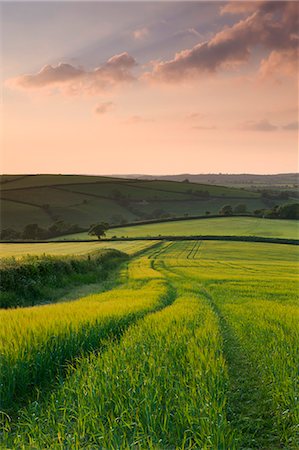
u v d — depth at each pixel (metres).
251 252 91.81
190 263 68.81
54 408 7.66
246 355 11.73
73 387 8.52
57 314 14.67
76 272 37.44
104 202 175.88
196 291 30.75
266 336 13.09
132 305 19.38
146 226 139.62
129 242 109.12
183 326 13.78
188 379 8.62
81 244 104.25
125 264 61.75
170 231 127.94
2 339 10.78
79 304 19.58
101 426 6.79
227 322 17.02
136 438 6.59
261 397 8.76
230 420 7.85
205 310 18.55
